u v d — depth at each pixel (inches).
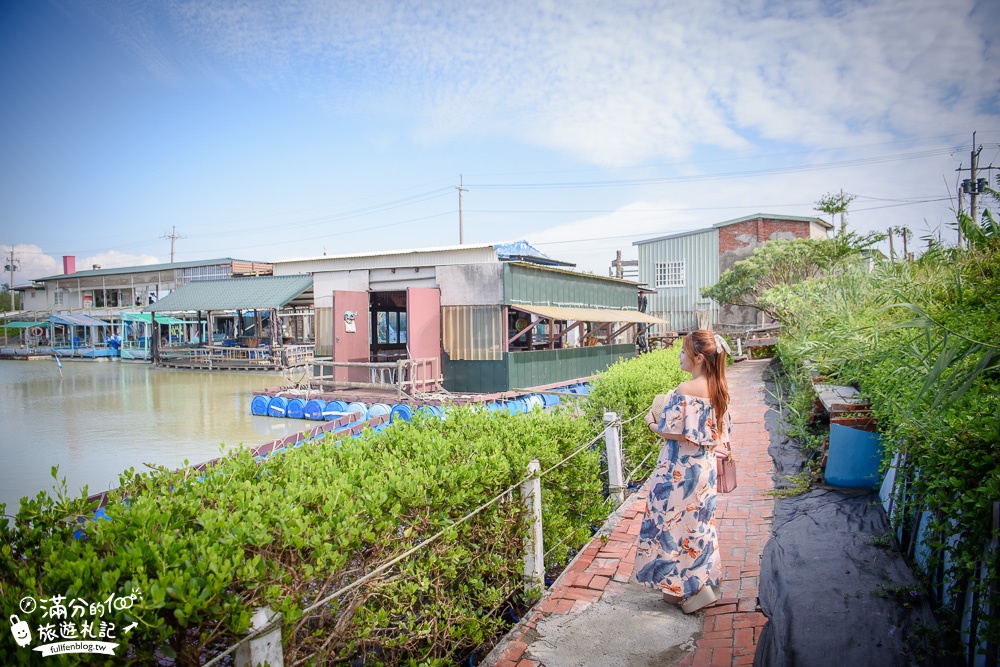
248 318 1494.8
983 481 109.3
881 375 200.5
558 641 134.1
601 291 781.3
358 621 104.7
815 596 140.6
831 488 219.6
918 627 120.9
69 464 422.9
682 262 1170.0
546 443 168.1
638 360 387.2
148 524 87.9
